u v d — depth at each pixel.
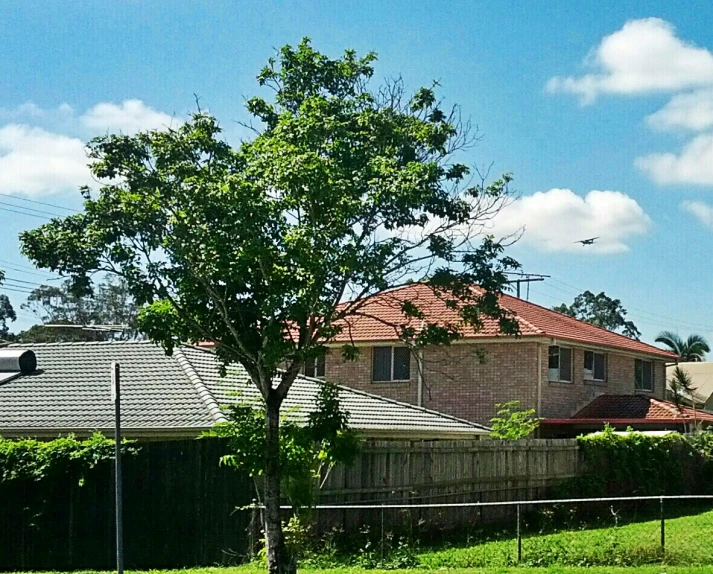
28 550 17.12
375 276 11.48
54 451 17.30
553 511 22.52
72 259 11.86
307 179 10.91
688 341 72.94
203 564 16.66
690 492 29.14
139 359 23.56
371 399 26.52
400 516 19.02
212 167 12.36
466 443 21.58
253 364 12.37
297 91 13.35
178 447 17.14
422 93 13.32
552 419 32.53
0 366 11.34
